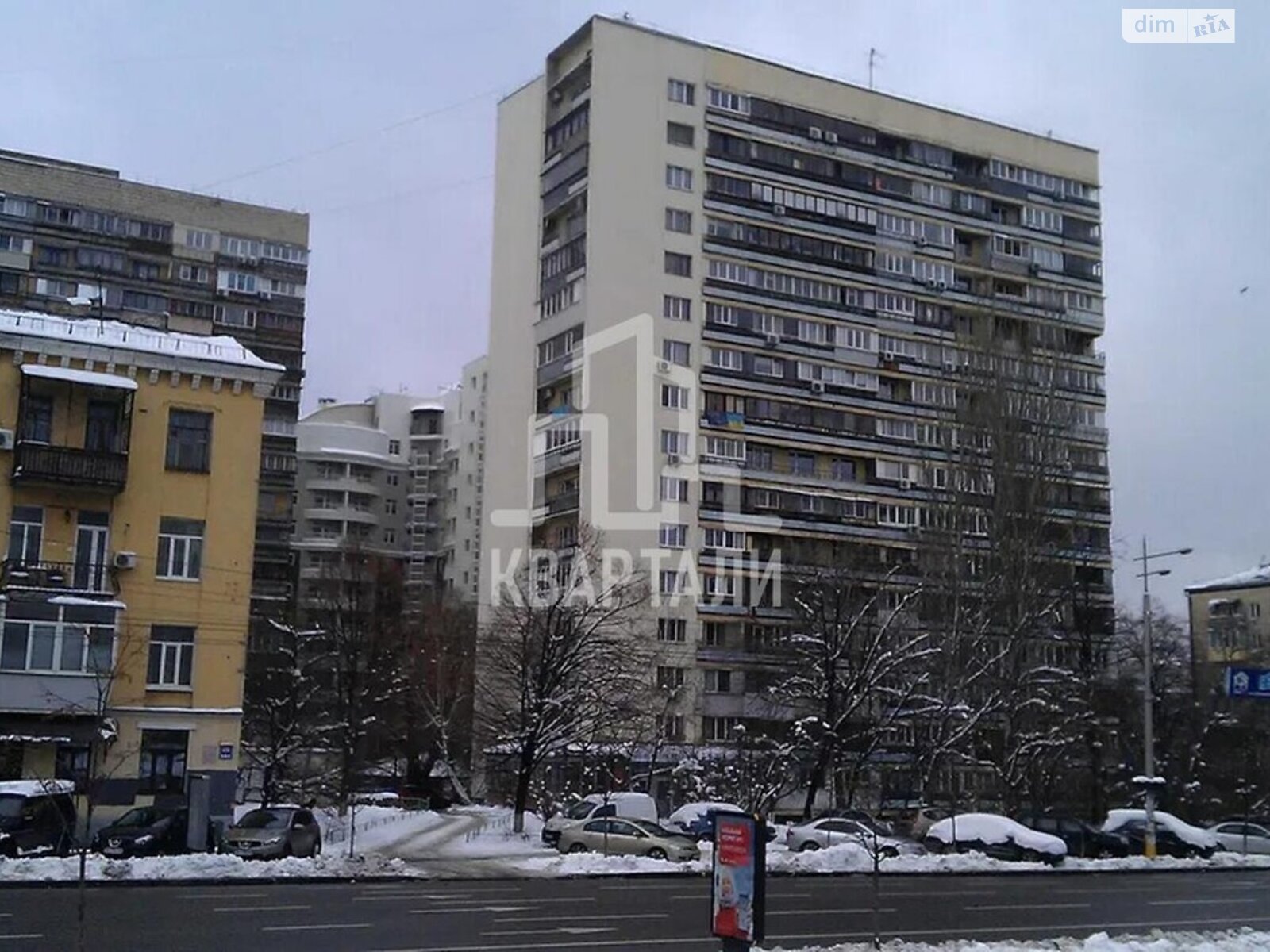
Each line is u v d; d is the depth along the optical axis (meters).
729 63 67.56
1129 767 55.31
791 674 49.47
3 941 16.58
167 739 36.16
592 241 62.50
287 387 80.81
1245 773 60.53
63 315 41.97
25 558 35.44
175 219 77.56
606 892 26.28
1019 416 50.16
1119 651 57.69
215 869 26.64
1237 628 89.62
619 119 64.06
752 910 14.02
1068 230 77.31
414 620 72.88
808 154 69.19
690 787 49.88
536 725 43.41
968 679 45.91
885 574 53.56
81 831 31.72
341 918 20.19
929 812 45.53
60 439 36.25
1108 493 75.06
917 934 20.88
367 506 106.50
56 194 73.88
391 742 64.81
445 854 35.75
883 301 70.31
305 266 81.56
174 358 37.47
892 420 69.44
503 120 70.75
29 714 34.12
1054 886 32.25
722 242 65.88
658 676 59.06
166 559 37.03
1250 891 32.09
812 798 45.94
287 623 58.34
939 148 73.62
